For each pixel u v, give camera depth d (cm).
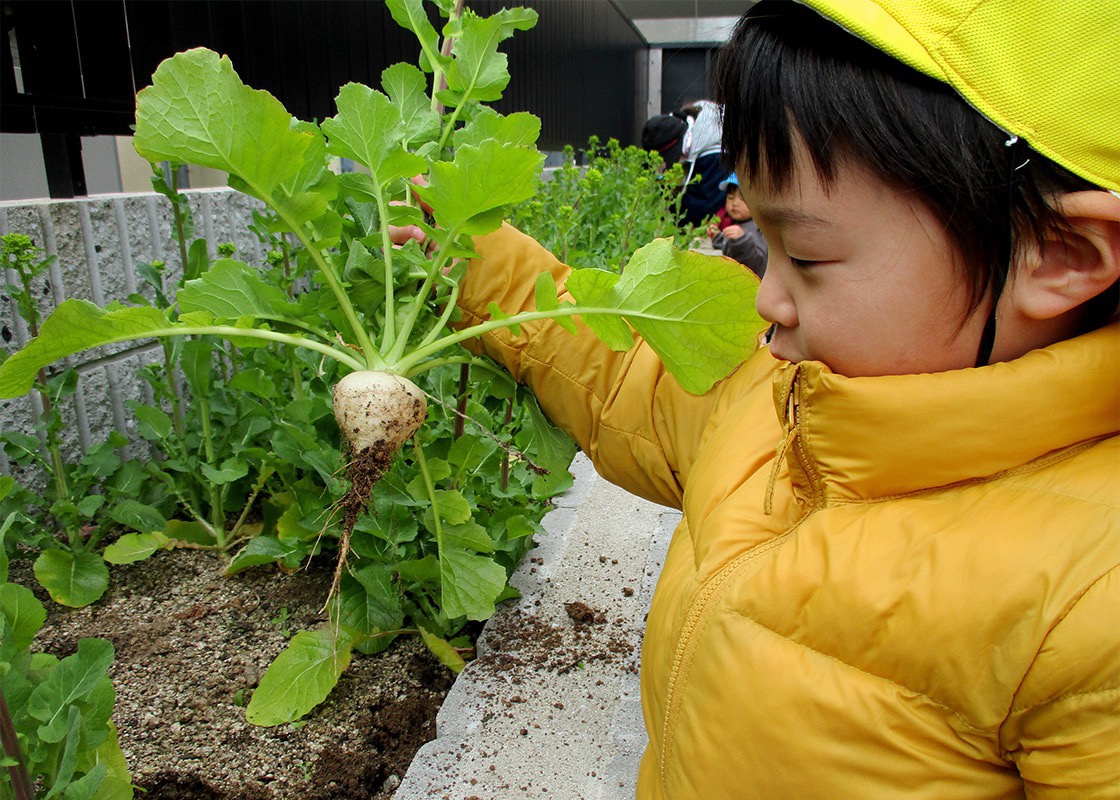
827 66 74
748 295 109
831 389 84
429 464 154
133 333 116
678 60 1298
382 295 138
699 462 119
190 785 150
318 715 169
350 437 123
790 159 77
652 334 117
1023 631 70
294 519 200
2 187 305
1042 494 76
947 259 75
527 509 231
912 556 79
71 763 92
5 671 95
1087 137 68
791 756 83
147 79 266
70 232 234
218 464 231
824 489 91
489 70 152
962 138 71
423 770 151
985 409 78
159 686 175
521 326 138
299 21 330
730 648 89
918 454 82
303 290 303
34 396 230
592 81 958
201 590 212
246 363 247
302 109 335
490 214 118
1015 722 72
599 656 186
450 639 195
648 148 683
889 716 79
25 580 216
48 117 231
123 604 206
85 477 220
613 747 158
